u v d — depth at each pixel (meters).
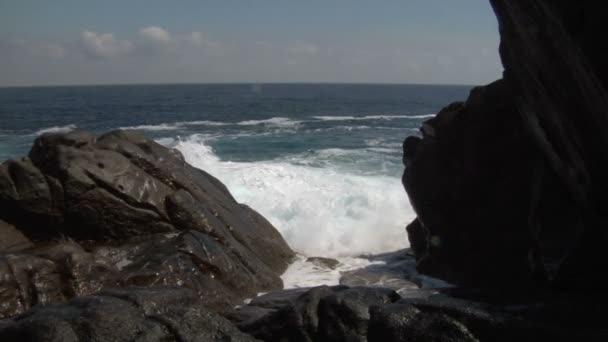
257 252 11.18
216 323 6.22
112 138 10.94
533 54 7.19
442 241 10.94
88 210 9.77
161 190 10.45
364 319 6.34
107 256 9.37
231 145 26.42
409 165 11.80
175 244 9.57
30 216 9.69
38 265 8.23
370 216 14.88
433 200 11.05
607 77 5.52
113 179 9.95
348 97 83.69
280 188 16.44
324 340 6.39
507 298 6.85
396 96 91.00
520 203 9.89
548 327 5.77
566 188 8.20
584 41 5.64
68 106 53.59
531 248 9.05
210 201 10.98
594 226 7.21
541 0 6.17
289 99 73.88
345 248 13.51
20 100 65.94
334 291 7.00
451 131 10.94
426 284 10.59
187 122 38.34
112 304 6.08
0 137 28.89
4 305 7.79
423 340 5.99
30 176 9.70
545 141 8.24
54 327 5.62
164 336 5.89
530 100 8.27
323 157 22.94
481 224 10.38
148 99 70.44
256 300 8.27
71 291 8.28
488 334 5.89
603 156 6.51
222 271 9.48
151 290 6.57
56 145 10.12
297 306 6.71
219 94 91.81
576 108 6.61
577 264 7.29
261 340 6.57
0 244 9.30
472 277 10.30
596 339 5.51
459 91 127.75
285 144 27.02
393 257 12.73
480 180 10.43
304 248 13.52
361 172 19.69
